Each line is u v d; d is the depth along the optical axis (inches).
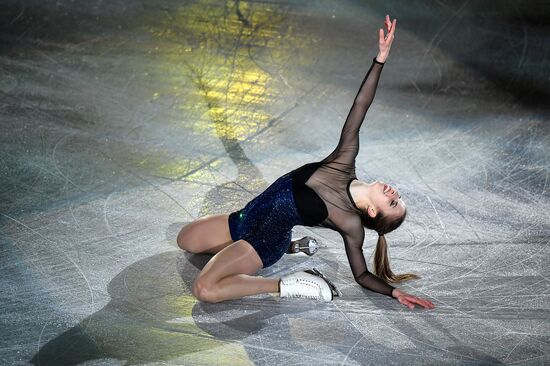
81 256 770.8
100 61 1238.3
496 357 636.7
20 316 669.3
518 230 848.3
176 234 820.6
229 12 1432.1
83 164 953.5
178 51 1283.2
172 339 646.5
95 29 1347.2
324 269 779.4
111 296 707.4
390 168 980.6
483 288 741.9
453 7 1480.1
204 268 706.2
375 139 1057.5
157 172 947.3
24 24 1343.5
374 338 660.1
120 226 829.2
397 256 796.6
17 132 1015.6
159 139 1026.7
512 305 714.8
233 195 901.2
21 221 827.4
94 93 1139.3
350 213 707.4
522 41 1363.2
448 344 653.9
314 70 1239.5
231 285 694.5
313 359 625.9
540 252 805.9
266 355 628.7
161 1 1470.2
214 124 1072.2
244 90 1168.8
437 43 1354.6
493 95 1195.3
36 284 719.7
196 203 881.5
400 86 1212.5
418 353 639.1
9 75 1174.3
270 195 725.3
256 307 702.5
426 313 701.3
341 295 729.6
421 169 983.0
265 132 1059.3
